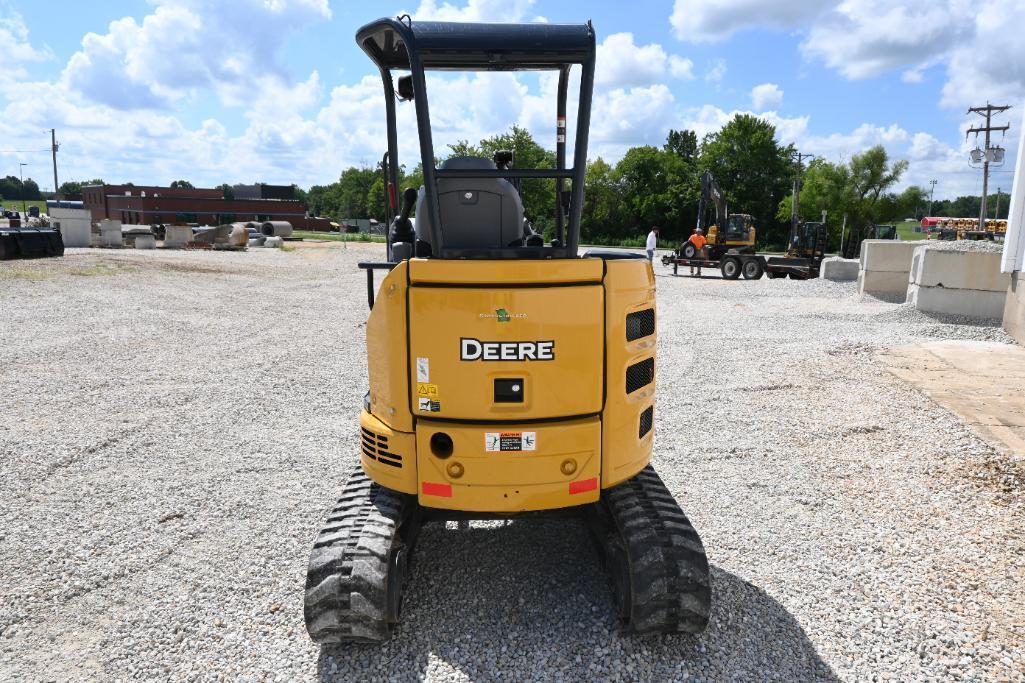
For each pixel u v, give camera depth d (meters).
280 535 4.60
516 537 4.51
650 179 76.44
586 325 3.04
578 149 3.26
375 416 3.33
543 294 2.97
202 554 4.35
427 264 2.99
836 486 5.32
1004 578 3.95
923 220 76.19
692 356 10.00
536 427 3.04
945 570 4.05
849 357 9.58
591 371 3.07
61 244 22.12
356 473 3.80
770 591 3.85
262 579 4.05
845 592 3.84
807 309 15.20
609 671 3.17
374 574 3.05
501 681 3.11
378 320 3.17
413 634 3.46
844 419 6.88
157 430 6.78
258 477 5.63
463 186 3.43
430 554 4.29
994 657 3.26
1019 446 5.91
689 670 3.17
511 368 3.00
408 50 3.10
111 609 3.77
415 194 4.23
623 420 3.22
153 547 4.44
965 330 11.67
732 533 4.56
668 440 6.43
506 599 3.77
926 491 5.16
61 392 8.05
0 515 4.89
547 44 3.12
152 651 3.39
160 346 10.72
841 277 21.83
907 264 16.22
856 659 3.26
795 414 7.11
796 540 4.46
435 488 3.12
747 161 75.50
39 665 3.29
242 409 7.50
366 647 3.35
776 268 24.64
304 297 16.67
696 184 74.56
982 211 43.12
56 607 3.79
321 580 3.07
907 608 3.67
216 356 10.11
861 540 4.44
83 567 4.19
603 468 3.19
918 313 13.16
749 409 7.34
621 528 3.27
